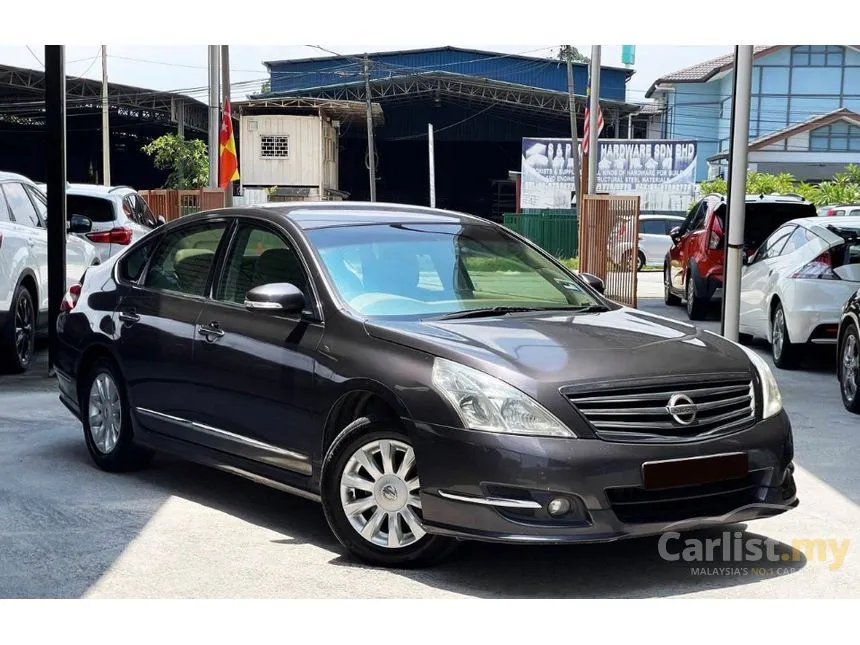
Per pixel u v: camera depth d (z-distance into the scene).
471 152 79.56
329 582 4.82
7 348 10.62
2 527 5.63
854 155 56.88
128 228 14.50
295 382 5.39
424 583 4.81
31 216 11.42
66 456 7.25
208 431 5.98
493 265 6.05
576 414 4.61
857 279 11.17
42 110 61.59
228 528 5.65
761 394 5.06
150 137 75.12
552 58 70.94
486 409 4.63
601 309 5.94
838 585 4.82
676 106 67.12
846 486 6.64
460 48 70.56
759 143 57.41
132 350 6.51
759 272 12.73
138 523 5.73
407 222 6.19
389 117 71.69
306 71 72.19
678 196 52.19
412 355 4.96
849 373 9.23
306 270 5.64
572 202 53.00
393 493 4.95
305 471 5.38
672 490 4.72
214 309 6.05
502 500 4.57
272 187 49.34
